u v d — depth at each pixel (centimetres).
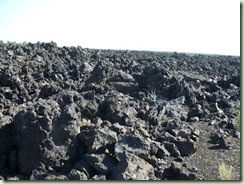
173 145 1284
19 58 3184
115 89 2189
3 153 1231
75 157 1187
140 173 1064
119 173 1055
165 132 1419
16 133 1213
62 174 1109
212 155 1296
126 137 1192
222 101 1967
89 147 1166
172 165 1155
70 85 2212
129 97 2000
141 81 2344
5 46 3872
